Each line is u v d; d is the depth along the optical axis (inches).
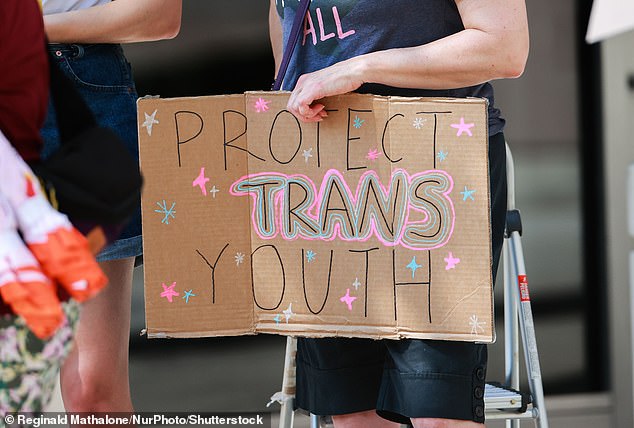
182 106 255.6
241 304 258.2
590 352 498.3
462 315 242.2
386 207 246.4
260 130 254.1
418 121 242.5
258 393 498.6
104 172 185.5
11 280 164.6
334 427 285.6
